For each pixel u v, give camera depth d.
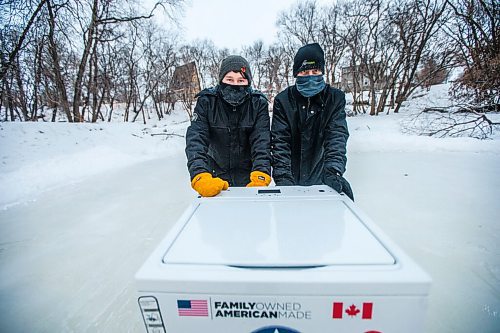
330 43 14.58
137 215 2.36
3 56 6.34
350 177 3.30
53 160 4.09
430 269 1.41
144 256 1.70
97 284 1.43
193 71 21.92
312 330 0.61
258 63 24.28
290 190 1.12
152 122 19.92
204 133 1.62
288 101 1.61
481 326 1.06
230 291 0.59
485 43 7.56
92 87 10.20
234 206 0.96
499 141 4.35
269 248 0.68
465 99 6.53
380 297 0.57
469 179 2.94
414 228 1.87
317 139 1.66
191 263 0.64
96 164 4.27
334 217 0.84
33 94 9.12
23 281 1.47
